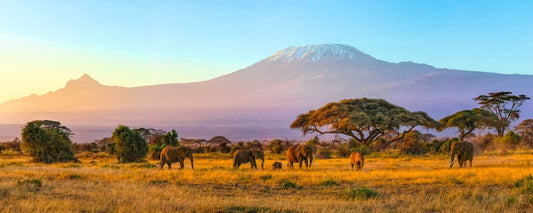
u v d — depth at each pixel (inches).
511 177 755.4
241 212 500.4
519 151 2180.1
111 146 1804.9
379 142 2910.9
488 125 2746.1
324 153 2073.1
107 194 585.0
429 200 569.3
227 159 1931.6
